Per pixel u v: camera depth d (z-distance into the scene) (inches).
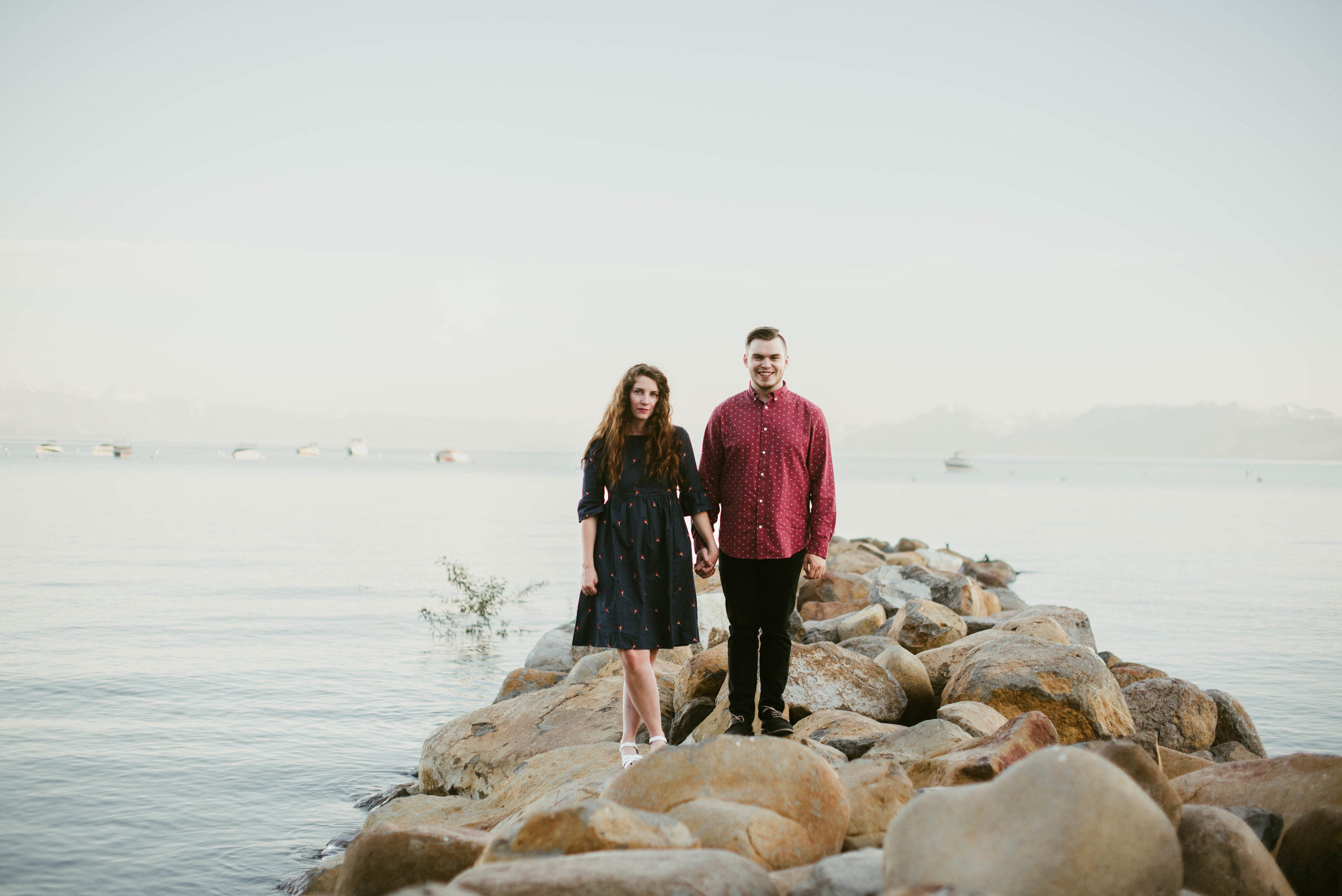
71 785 263.3
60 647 439.2
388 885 135.5
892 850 106.4
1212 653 464.1
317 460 5969.5
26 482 2161.7
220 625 507.2
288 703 357.1
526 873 100.6
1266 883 119.3
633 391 183.8
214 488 2117.4
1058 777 102.3
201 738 310.3
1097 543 1128.2
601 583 182.1
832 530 191.5
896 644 305.0
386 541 1016.9
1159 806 123.7
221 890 202.8
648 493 182.5
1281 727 332.5
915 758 169.0
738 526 188.1
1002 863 98.8
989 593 488.1
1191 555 986.1
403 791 254.8
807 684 217.5
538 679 319.6
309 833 235.9
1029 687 207.8
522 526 1280.8
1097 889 96.1
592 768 196.4
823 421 191.0
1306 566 874.8
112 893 200.1
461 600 612.4
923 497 2386.8
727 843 119.9
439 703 364.8
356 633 498.3
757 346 187.9
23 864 212.8
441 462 6407.5
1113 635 517.7
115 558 787.4
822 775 133.3
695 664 237.8
